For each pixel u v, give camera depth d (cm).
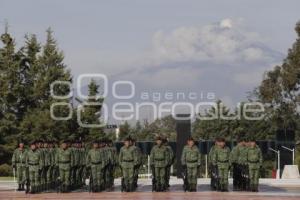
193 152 2959
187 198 2641
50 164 3039
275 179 4338
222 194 2839
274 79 7012
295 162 5225
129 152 2981
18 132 5947
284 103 7044
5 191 3141
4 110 6116
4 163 5831
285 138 4741
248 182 3023
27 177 2992
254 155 2947
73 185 3109
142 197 2698
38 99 6312
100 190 3011
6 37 6162
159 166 2962
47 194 2908
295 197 2708
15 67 6131
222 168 2944
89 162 3003
